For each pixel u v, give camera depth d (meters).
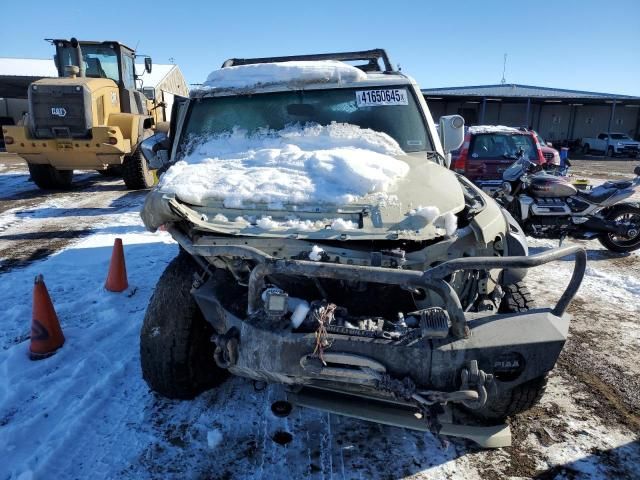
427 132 3.69
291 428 2.86
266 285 2.56
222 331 2.58
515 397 2.54
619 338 4.12
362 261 2.33
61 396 3.12
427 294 2.50
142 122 10.92
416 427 2.54
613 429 2.92
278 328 2.24
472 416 2.82
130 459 2.61
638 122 35.59
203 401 3.10
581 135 36.00
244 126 3.73
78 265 5.67
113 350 3.69
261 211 2.63
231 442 2.74
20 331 4.04
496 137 9.49
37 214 8.52
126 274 4.87
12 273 5.42
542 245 7.29
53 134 9.66
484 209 2.76
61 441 2.70
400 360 2.13
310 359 2.18
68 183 11.23
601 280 5.62
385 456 2.66
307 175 2.90
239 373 2.47
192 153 3.67
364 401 2.68
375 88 3.81
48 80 9.90
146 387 3.23
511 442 2.78
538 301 4.94
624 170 20.83
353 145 3.46
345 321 2.29
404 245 2.46
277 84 3.84
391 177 2.86
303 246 2.40
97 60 11.09
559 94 34.69
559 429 2.91
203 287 2.64
